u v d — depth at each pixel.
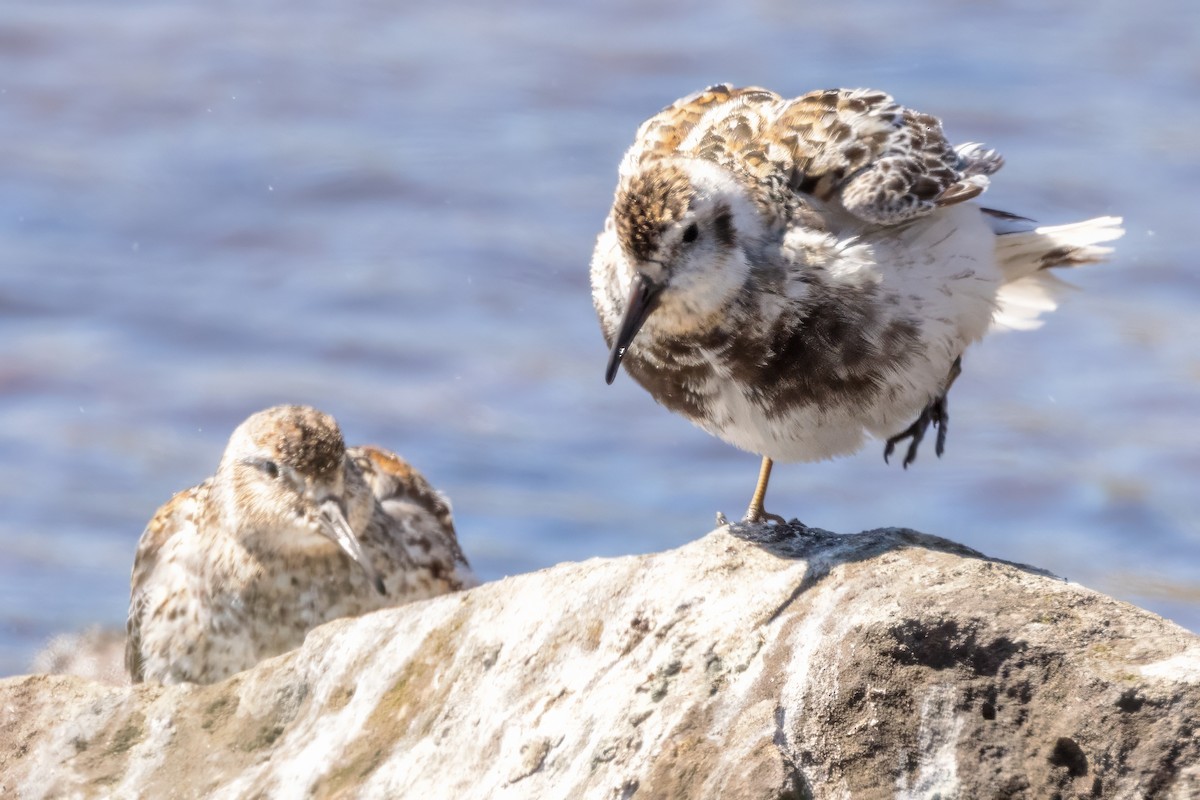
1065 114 26.17
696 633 7.26
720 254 8.20
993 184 23.61
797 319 8.20
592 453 17.77
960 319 8.51
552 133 25.98
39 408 18.56
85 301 20.89
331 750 8.16
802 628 7.00
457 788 7.60
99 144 25.81
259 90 27.92
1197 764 6.23
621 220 8.34
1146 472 17.12
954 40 29.67
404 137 25.73
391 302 20.80
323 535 10.60
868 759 6.61
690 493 16.94
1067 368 19.19
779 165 8.48
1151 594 15.07
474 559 15.70
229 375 19.31
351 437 18.03
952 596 6.73
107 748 8.62
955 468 17.30
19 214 23.20
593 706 7.33
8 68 28.75
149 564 11.16
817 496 16.86
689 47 29.39
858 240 8.32
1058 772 6.41
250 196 23.88
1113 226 8.98
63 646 14.24
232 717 8.57
